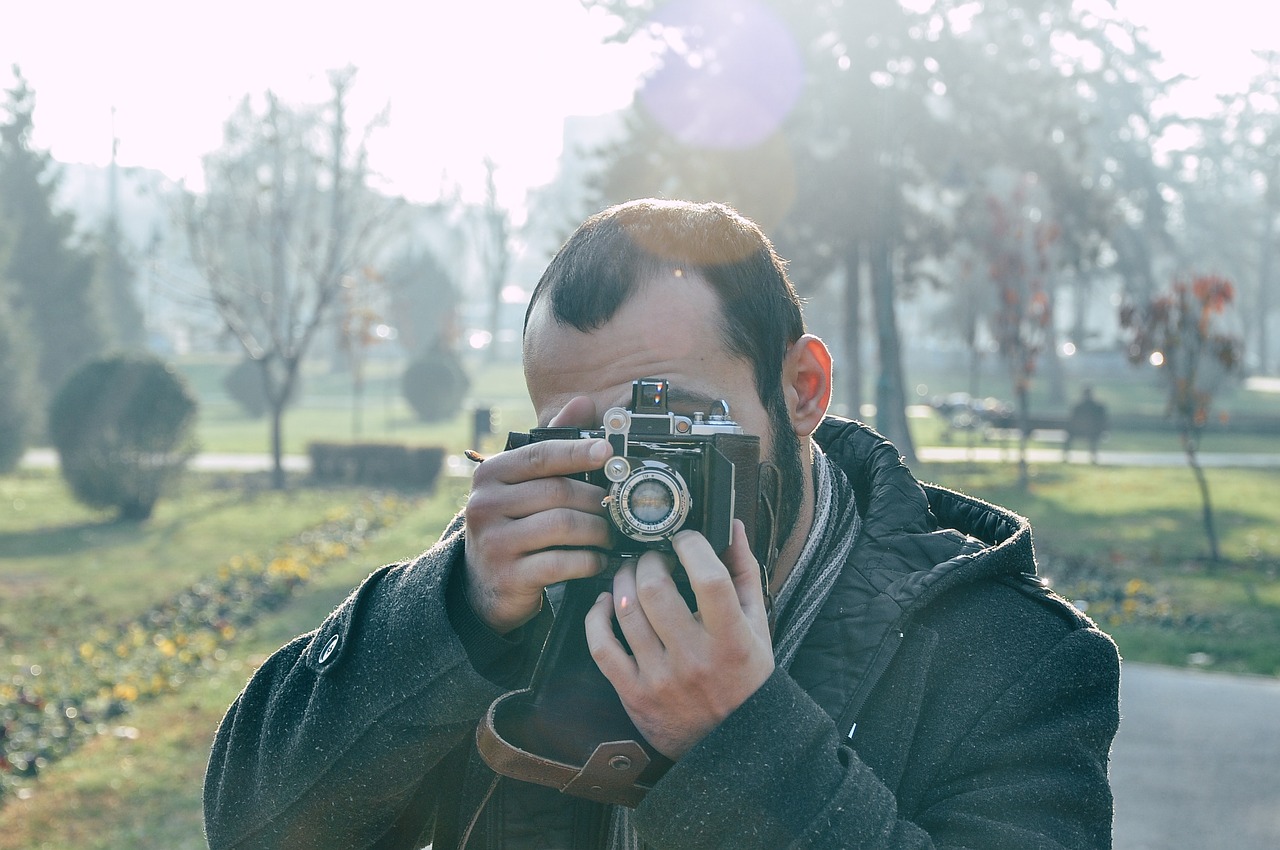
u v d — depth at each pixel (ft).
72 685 28.17
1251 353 333.62
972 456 90.63
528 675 4.49
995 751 4.26
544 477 4.14
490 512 4.20
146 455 64.03
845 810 3.76
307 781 4.51
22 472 92.48
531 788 4.75
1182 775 19.44
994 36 94.17
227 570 46.14
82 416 63.31
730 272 4.45
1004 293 78.02
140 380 64.44
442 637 4.29
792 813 3.73
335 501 72.08
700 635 3.84
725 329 4.38
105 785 20.30
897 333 89.25
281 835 4.63
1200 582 42.24
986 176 111.65
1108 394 194.29
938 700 4.42
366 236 96.73
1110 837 4.18
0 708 25.67
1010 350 77.20
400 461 81.97
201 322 271.28
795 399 4.79
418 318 239.09
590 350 4.40
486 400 185.57
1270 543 52.80
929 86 88.79
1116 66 165.07
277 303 89.40
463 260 308.40
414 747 4.39
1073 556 48.16
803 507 4.75
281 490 78.18
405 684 4.32
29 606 40.16
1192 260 229.45
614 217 4.58
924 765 4.32
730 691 3.86
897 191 87.76
